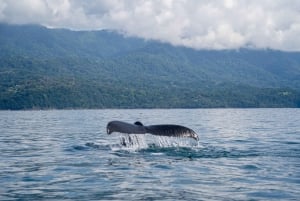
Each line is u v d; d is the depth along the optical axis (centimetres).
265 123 5925
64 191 1420
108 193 1393
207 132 4009
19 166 1903
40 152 2423
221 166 1869
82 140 3150
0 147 2720
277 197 1345
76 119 7906
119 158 2070
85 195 1366
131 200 1307
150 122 6306
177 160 2012
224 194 1384
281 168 1825
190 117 8738
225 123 5925
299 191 1420
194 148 2433
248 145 2745
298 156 2186
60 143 2930
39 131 4231
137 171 1753
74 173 1722
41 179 1609
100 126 5216
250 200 1309
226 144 2794
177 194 1382
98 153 2270
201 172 1736
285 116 9412
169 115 10400
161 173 1712
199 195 1367
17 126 5288
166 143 2567
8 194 1380
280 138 3319
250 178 1622
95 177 1638
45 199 1319
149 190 1434
